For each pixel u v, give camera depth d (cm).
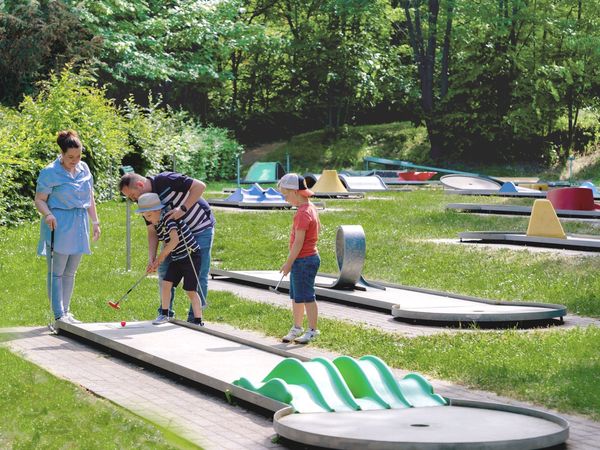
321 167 5472
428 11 5831
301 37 5878
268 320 1216
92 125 2856
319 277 1591
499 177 5306
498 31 5516
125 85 5347
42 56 3772
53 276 1160
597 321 1227
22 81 3806
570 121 5638
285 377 766
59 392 812
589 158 5634
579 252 1798
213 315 1278
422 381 763
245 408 772
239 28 5338
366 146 5728
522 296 1416
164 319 1130
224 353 934
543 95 5628
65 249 1155
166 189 1102
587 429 708
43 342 1088
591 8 5741
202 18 5203
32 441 664
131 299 1399
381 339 1070
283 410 688
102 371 925
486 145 5666
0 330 1167
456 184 3431
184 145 4316
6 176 2262
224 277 1722
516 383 849
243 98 6144
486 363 927
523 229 2275
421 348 1013
